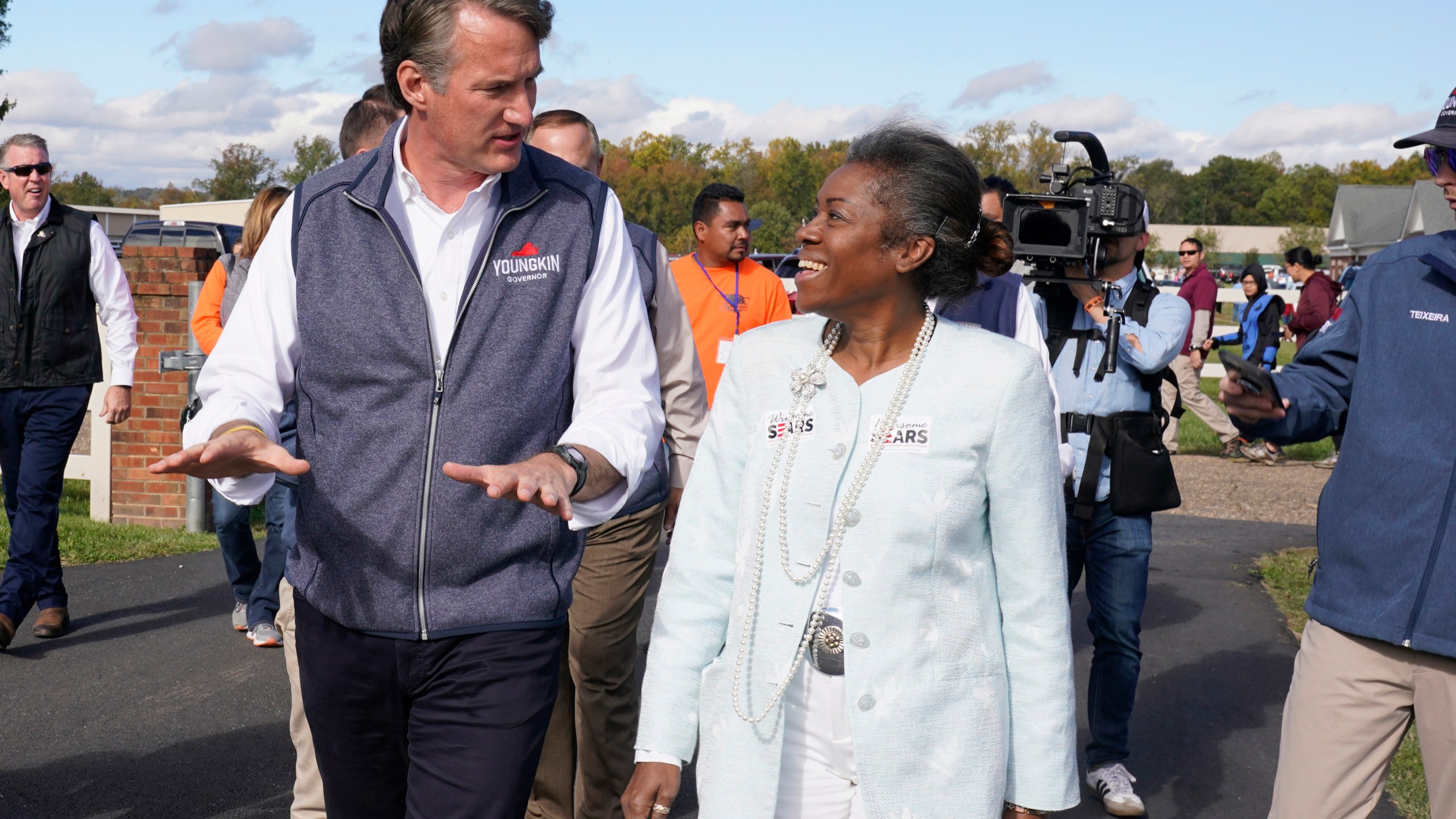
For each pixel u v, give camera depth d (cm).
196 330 614
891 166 194
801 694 194
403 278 219
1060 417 420
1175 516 969
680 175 12106
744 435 206
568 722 357
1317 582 271
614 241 237
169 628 588
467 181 224
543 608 225
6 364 546
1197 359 1284
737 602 199
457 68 209
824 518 191
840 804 195
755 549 196
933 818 183
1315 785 267
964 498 187
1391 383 257
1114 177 422
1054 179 427
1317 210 15788
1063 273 420
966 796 185
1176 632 636
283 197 548
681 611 207
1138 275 439
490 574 221
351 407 220
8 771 414
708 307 587
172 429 814
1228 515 982
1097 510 414
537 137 382
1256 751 471
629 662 358
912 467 187
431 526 217
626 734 360
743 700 194
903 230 192
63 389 555
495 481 190
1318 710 266
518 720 221
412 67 213
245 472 204
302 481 227
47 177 552
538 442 226
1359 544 259
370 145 333
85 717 468
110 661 536
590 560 346
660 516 355
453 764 221
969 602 189
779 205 11250
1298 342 1312
